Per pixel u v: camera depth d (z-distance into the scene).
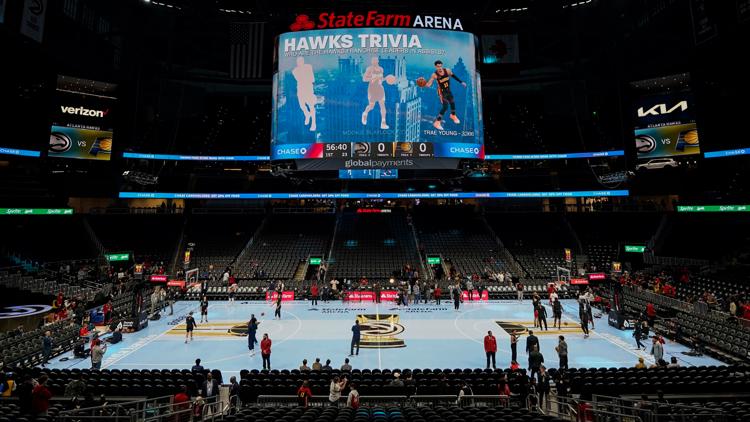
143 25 40.50
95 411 11.68
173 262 40.00
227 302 33.72
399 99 27.36
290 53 27.88
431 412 10.59
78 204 45.66
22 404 10.48
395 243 43.41
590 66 44.56
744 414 10.18
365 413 10.55
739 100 33.06
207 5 38.78
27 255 36.06
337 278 37.59
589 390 13.55
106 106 39.62
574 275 36.69
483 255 41.34
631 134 39.81
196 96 47.75
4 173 38.66
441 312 29.11
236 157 43.81
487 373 14.51
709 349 19.08
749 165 36.97
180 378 14.11
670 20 36.25
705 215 39.62
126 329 23.41
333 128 27.23
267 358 16.98
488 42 34.91
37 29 30.36
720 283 28.86
